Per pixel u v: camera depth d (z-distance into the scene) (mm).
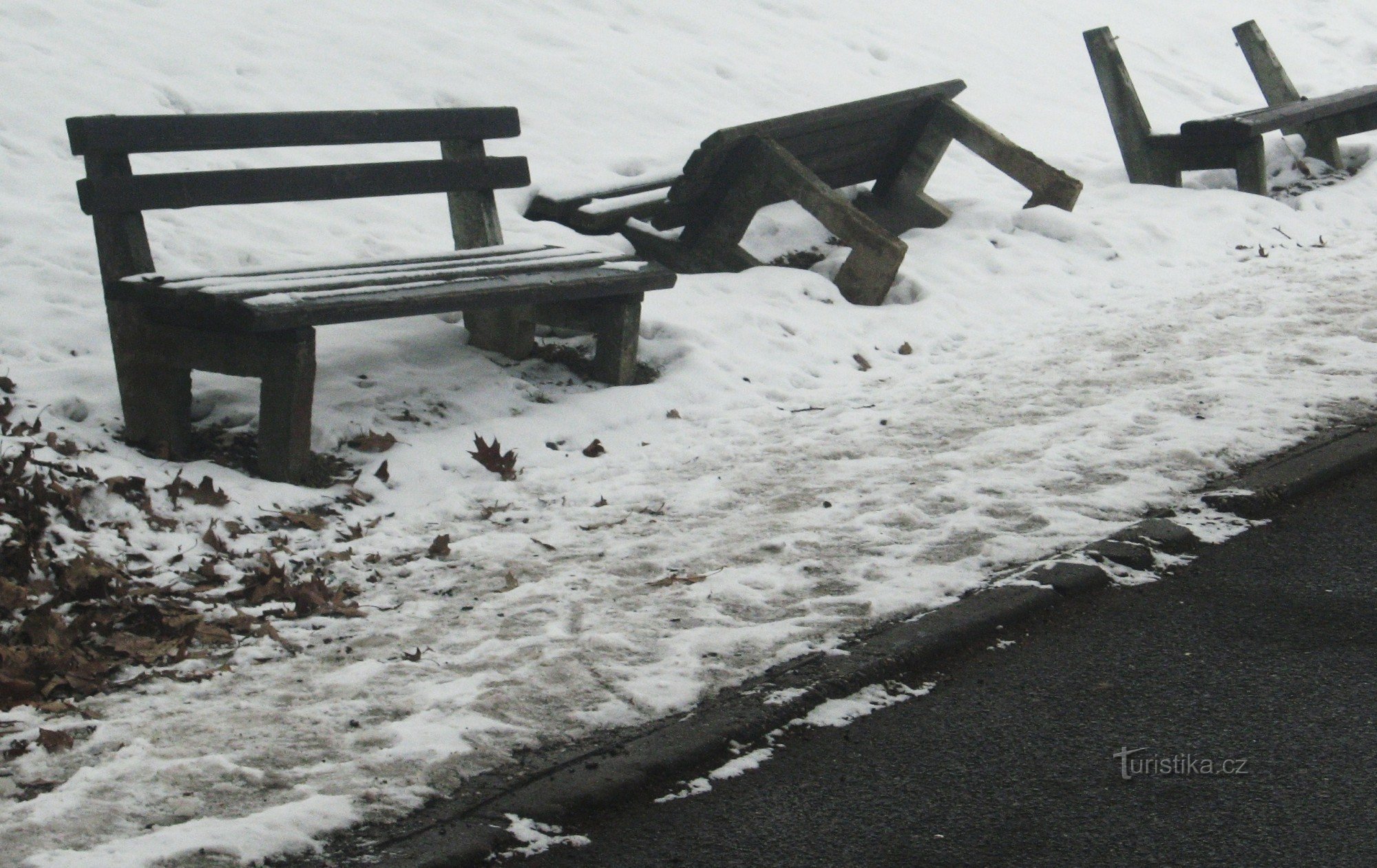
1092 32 11125
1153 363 7051
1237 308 8141
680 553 4863
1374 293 8328
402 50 10562
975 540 4828
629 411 6449
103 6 9906
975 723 3617
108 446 5617
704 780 3373
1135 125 11078
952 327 7969
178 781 3346
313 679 3973
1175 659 3941
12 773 3428
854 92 12406
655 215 8914
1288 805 3168
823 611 4281
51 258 7195
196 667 4086
